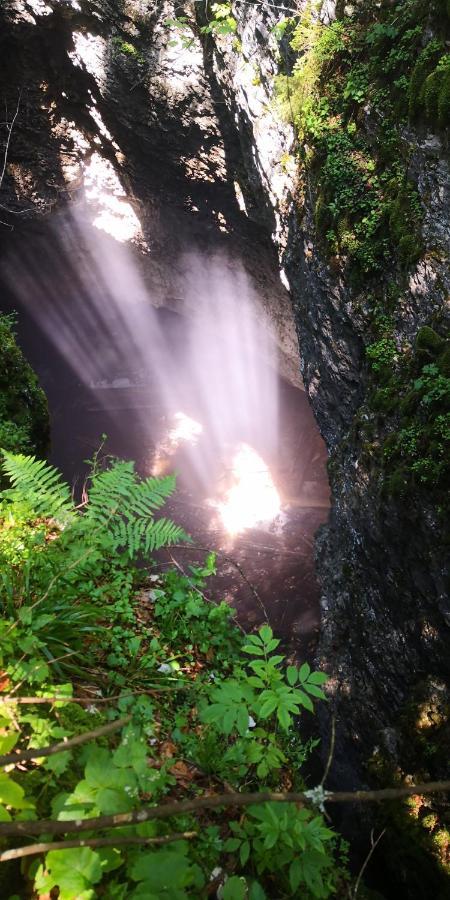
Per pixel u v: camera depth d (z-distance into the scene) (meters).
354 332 9.10
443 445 7.16
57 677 2.49
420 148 7.69
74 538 2.90
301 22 9.20
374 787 7.99
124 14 11.78
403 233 7.95
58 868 1.57
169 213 15.45
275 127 10.45
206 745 2.44
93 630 2.70
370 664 8.95
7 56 13.16
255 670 2.20
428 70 7.48
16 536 3.15
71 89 13.73
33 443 5.94
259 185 12.16
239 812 2.27
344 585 9.61
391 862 7.36
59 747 1.65
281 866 1.91
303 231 10.16
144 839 1.56
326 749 9.71
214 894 1.96
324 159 9.20
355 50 8.53
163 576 3.67
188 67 12.00
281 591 16.23
